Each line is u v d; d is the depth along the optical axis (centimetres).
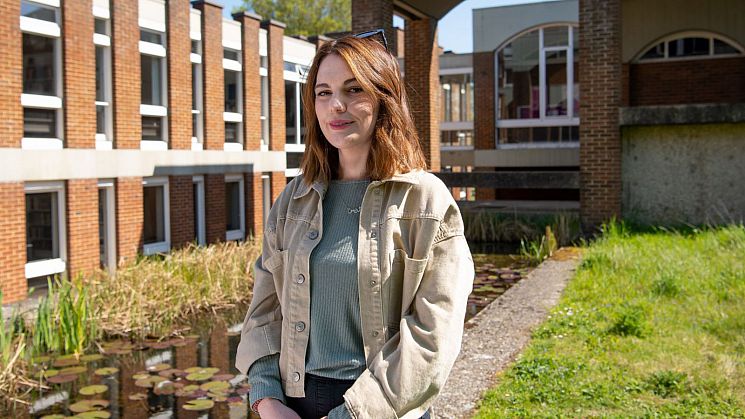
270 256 186
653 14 1803
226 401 597
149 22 1483
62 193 1244
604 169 1267
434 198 165
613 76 1251
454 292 159
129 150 1397
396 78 175
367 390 153
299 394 170
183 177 1574
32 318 926
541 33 2206
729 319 578
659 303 666
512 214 1477
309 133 182
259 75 1884
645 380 440
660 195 1287
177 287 984
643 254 947
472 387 434
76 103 1259
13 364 667
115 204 1374
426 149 1614
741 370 452
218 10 1703
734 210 1245
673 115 1227
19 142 1138
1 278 1095
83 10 1271
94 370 705
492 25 2250
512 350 516
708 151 1256
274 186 1958
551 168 2250
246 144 1839
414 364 153
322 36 2209
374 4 1340
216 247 1284
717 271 793
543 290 760
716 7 1747
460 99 2666
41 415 580
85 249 1276
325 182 179
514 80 2247
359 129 171
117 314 859
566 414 386
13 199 1121
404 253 164
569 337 548
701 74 1794
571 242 1235
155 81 1532
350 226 171
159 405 593
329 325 168
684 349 506
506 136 2269
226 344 803
